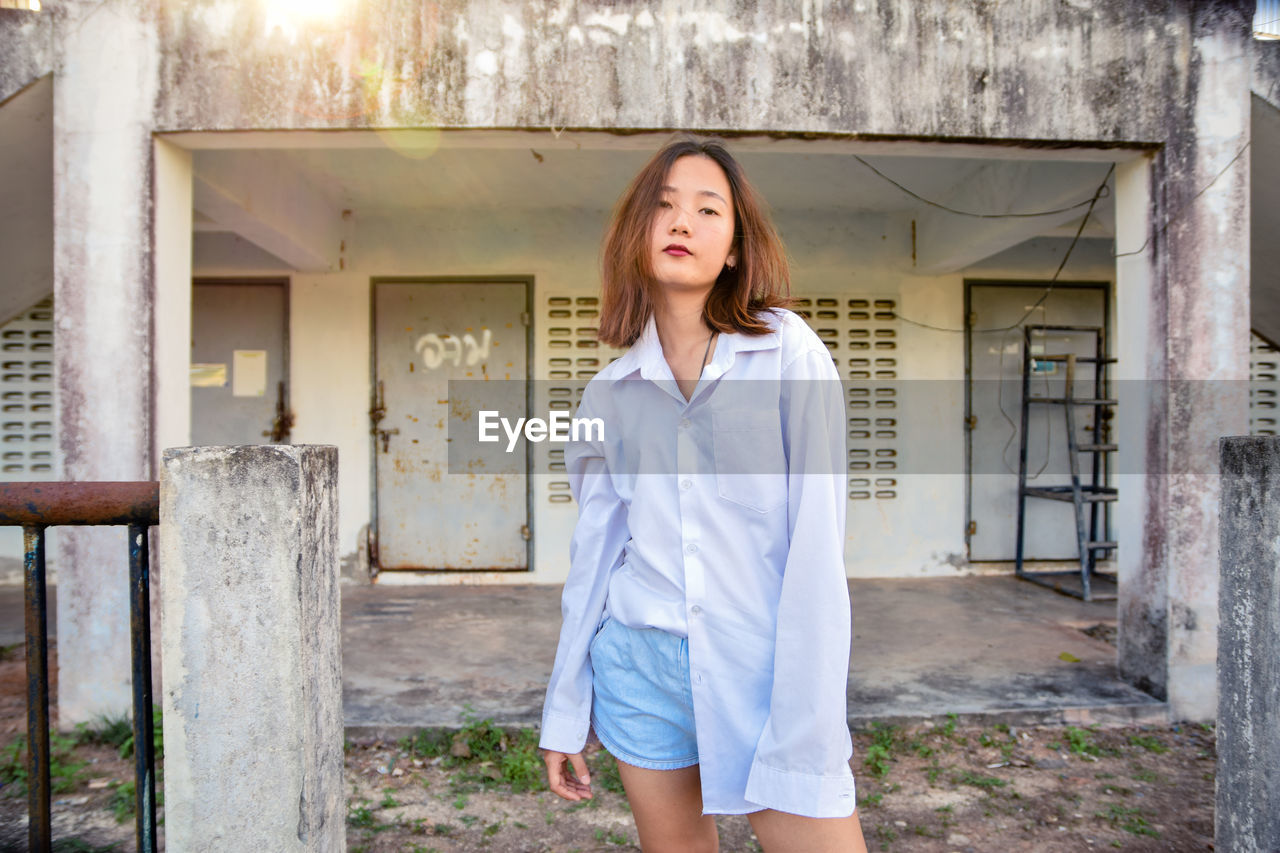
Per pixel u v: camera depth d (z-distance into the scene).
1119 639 3.29
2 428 5.17
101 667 2.75
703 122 2.77
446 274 5.29
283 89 2.73
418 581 5.28
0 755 2.65
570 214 5.29
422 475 5.30
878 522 5.46
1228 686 1.59
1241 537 1.55
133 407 2.72
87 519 1.22
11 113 2.82
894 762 2.70
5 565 5.08
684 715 1.09
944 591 5.02
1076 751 2.78
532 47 2.75
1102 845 2.21
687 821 1.15
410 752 2.75
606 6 2.77
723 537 1.05
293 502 1.15
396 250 5.27
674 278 1.05
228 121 2.73
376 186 4.76
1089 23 2.90
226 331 5.25
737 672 1.04
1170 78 2.93
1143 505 3.10
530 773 2.56
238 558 1.15
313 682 1.20
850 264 5.41
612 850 2.18
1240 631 1.56
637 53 2.77
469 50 2.74
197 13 2.73
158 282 2.76
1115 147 2.95
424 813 2.36
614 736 1.15
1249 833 1.53
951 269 5.25
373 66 2.74
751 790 0.98
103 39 2.72
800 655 0.95
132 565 1.23
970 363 5.48
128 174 2.73
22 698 3.17
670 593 1.10
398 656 3.68
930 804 2.43
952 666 3.51
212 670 1.15
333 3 2.73
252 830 1.16
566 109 2.75
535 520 5.32
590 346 5.32
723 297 1.10
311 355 5.26
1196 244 2.94
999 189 4.21
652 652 1.10
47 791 1.27
